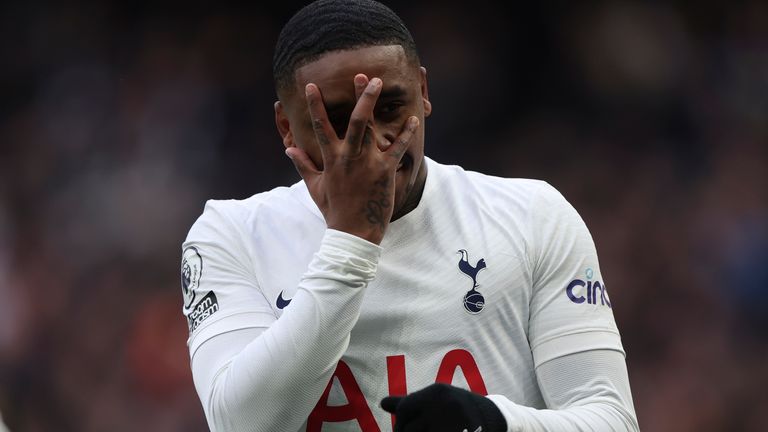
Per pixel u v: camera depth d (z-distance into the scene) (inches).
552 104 1616.6
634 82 1616.6
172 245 1418.6
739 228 1451.8
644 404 1293.1
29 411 1245.7
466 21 1627.7
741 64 1630.2
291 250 349.7
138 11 1640.0
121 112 1569.9
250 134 1565.0
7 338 1284.4
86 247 1405.0
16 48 1617.9
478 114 1593.3
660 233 1448.1
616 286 1384.1
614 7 1637.6
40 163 1514.5
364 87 310.8
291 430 319.3
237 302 344.2
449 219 350.9
